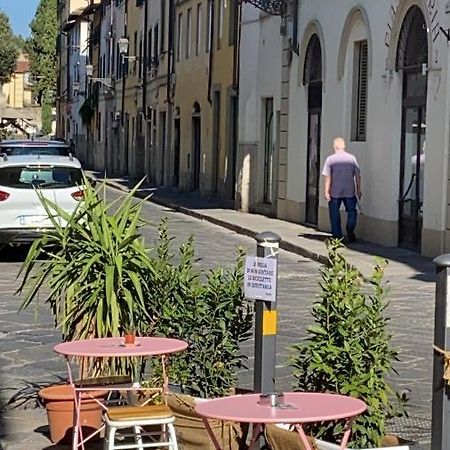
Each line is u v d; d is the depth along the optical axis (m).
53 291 7.04
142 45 50.72
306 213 24.84
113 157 60.69
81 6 85.94
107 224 7.17
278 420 4.54
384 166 19.95
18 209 17.97
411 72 19.11
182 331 6.97
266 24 27.61
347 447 5.41
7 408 8.14
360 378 5.62
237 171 29.91
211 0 35.88
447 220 17.41
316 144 24.08
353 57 21.78
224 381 6.98
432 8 17.66
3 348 10.53
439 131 17.64
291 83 25.56
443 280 4.89
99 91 66.88
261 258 5.66
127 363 7.04
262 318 5.69
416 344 10.76
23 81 106.75
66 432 6.96
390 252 18.84
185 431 5.96
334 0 22.48
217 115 35.25
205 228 25.89
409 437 6.73
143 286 7.07
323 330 5.81
